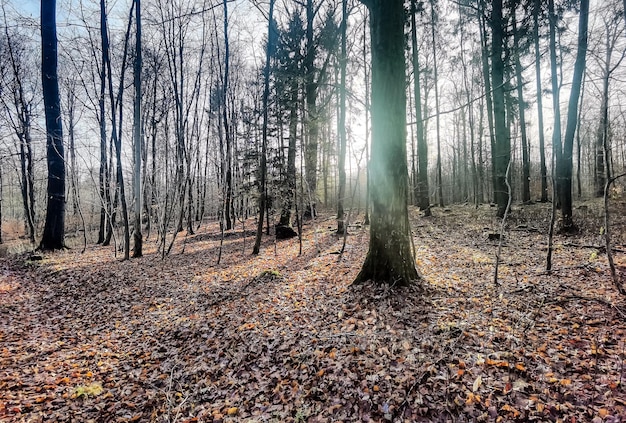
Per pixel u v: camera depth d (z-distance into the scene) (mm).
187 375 4527
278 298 6812
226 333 5520
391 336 4594
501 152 13703
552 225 6586
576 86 9461
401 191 6109
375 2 6062
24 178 21828
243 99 26359
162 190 21422
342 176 14164
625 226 9531
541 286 5848
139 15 11711
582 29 8781
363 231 14445
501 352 3967
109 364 5047
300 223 11516
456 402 3244
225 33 14086
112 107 12453
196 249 14891
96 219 31281
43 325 6609
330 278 7617
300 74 13438
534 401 3160
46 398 4195
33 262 11938
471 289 6113
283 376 4180
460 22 16812
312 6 14078
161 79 21484
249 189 17297
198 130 19672
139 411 3932
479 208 18922
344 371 3969
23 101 19328
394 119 5992
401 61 6004
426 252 9391
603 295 5145
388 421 3189
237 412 3688
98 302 7758
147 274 9883
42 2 14742
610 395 3129
